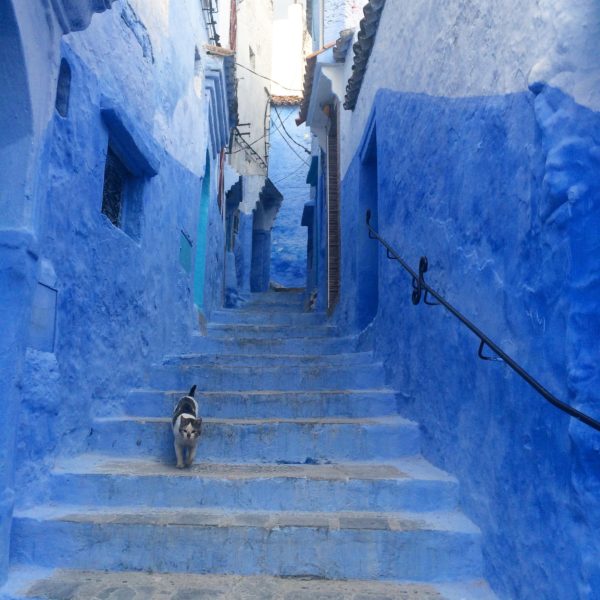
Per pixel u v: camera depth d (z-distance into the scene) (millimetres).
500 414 2500
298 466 3654
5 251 2646
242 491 3240
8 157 2684
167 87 5613
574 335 1820
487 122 2664
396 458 3846
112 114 3945
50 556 2840
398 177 4598
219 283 10484
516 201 2318
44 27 2766
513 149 2352
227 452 3848
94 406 3930
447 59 3330
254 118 16797
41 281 3047
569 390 1857
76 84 3506
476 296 2807
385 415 4402
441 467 3432
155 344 5312
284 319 8758
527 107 2217
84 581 2695
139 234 4824
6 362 2627
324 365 5398
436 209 3527
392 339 4703
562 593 1921
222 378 5047
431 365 3623
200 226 8422
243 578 2785
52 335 3252
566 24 1909
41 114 2775
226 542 2848
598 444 1722
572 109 1892
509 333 2396
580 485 1786
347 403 4418
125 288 4477
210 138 8594
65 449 3488
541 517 2094
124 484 3246
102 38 3920
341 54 7852
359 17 8547
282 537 2848
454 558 2785
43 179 2832
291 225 18812
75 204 3533
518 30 2309
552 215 1975
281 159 18828
